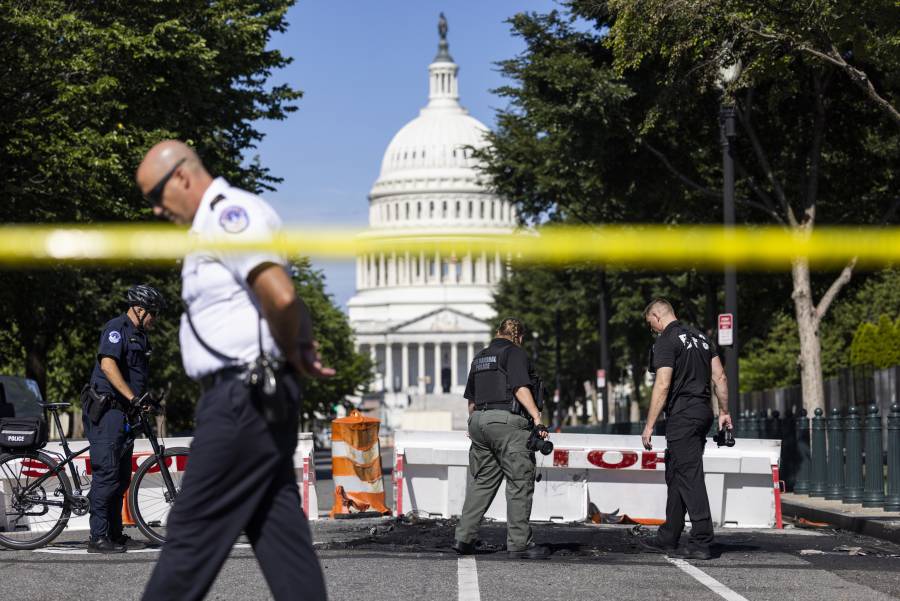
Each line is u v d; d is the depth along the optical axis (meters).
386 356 182.25
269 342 4.91
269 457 4.83
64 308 33.16
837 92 26.73
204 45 28.59
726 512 14.46
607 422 45.47
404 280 186.62
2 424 11.41
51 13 26.33
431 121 183.75
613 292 45.75
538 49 29.69
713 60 21.69
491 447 10.84
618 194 29.91
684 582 9.12
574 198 32.38
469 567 9.95
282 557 4.88
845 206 28.55
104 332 11.16
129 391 11.07
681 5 20.47
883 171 28.34
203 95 30.59
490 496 11.02
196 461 4.81
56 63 25.55
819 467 19.50
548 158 32.16
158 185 5.02
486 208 176.25
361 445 16.42
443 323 180.88
